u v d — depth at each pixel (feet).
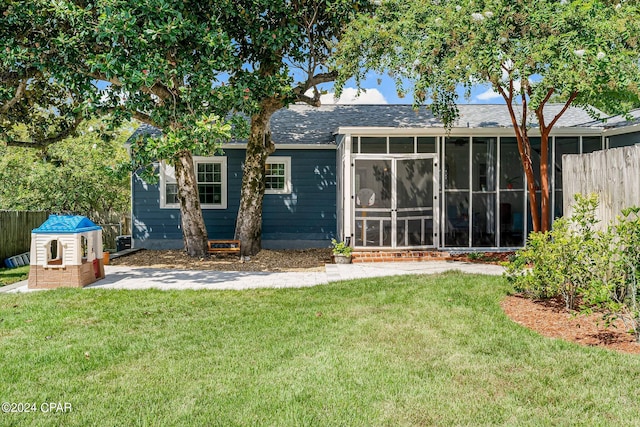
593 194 17.51
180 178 41.11
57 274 27.27
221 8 33.99
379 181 39.40
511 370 13.08
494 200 40.29
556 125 45.70
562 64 27.66
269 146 43.52
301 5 37.45
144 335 17.17
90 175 58.34
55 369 13.76
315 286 26.99
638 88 29.14
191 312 20.74
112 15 28.40
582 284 17.78
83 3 33.17
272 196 48.19
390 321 18.37
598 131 39.40
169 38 29.37
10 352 15.25
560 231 18.84
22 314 20.36
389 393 11.76
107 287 27.37
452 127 38.88
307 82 40.96
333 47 35.22
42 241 27.30
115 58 29.19
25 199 58.18
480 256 37.06
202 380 12.79
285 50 39.70
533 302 20.31
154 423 10.35
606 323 15.07
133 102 31.35
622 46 28.84
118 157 72.79
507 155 40.45
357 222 39.32
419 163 39.63
